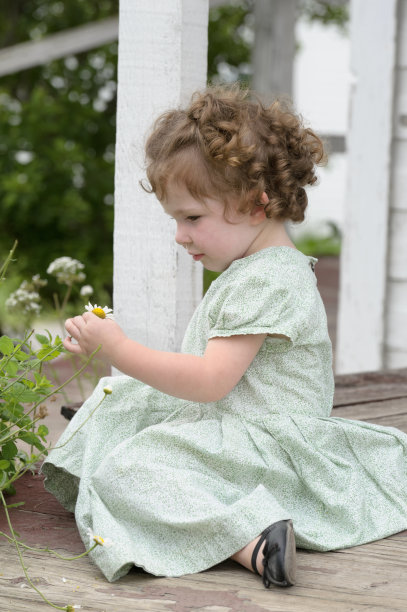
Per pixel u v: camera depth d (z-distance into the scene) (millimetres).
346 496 2160
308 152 2320
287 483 2164
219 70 10195
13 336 5238
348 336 4934
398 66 4688
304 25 14086
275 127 2236
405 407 3510
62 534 2199
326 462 2166
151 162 2227
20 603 1783
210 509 1982
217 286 2229
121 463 2070
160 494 2035
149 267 3031
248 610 1763
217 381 2086
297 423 2176
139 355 2070
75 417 2371
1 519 2297
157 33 2932
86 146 8938
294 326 2115
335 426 2236
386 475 2271
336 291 9312
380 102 4723
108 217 8617
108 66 9484
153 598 1820
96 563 1950
